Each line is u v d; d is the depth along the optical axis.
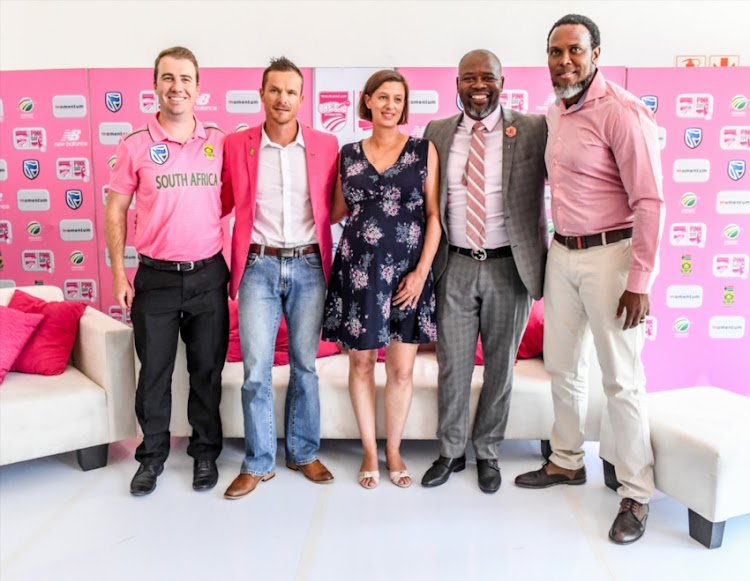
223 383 2.63
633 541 2.12
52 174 3.59
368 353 2.44
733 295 3.52
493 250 2.35
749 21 3.43
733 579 1.91
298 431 2.55
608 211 2.10
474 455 2.83
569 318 2.30
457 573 1.94
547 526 2.21
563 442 2.49
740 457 2.02
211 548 2.07
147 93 3.49
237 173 2.35
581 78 2.05
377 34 3.46
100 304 3.69
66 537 2.12
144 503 2.36
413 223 2.31
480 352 2.84
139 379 2.44
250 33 3.47
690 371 3.59
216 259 2.41
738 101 3.40
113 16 3.48
